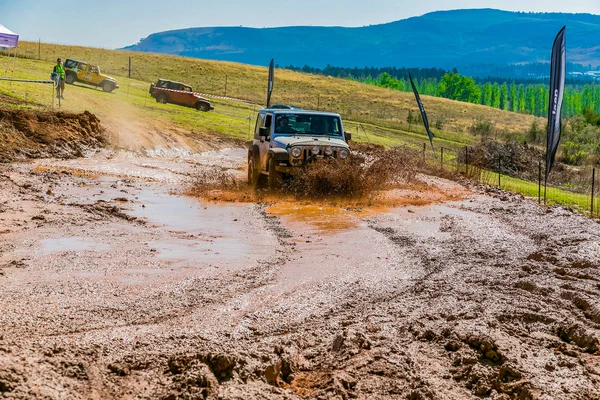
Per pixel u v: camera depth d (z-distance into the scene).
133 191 15.08
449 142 51.41
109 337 5.27
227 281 7.42
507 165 29.69
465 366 4.88
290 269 8.13
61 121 21.61
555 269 7.84
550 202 17.11
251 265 8.30
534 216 12.77
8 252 8.48
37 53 71.75
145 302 6.46
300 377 4.78
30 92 29.45
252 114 45.50
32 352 4.64
